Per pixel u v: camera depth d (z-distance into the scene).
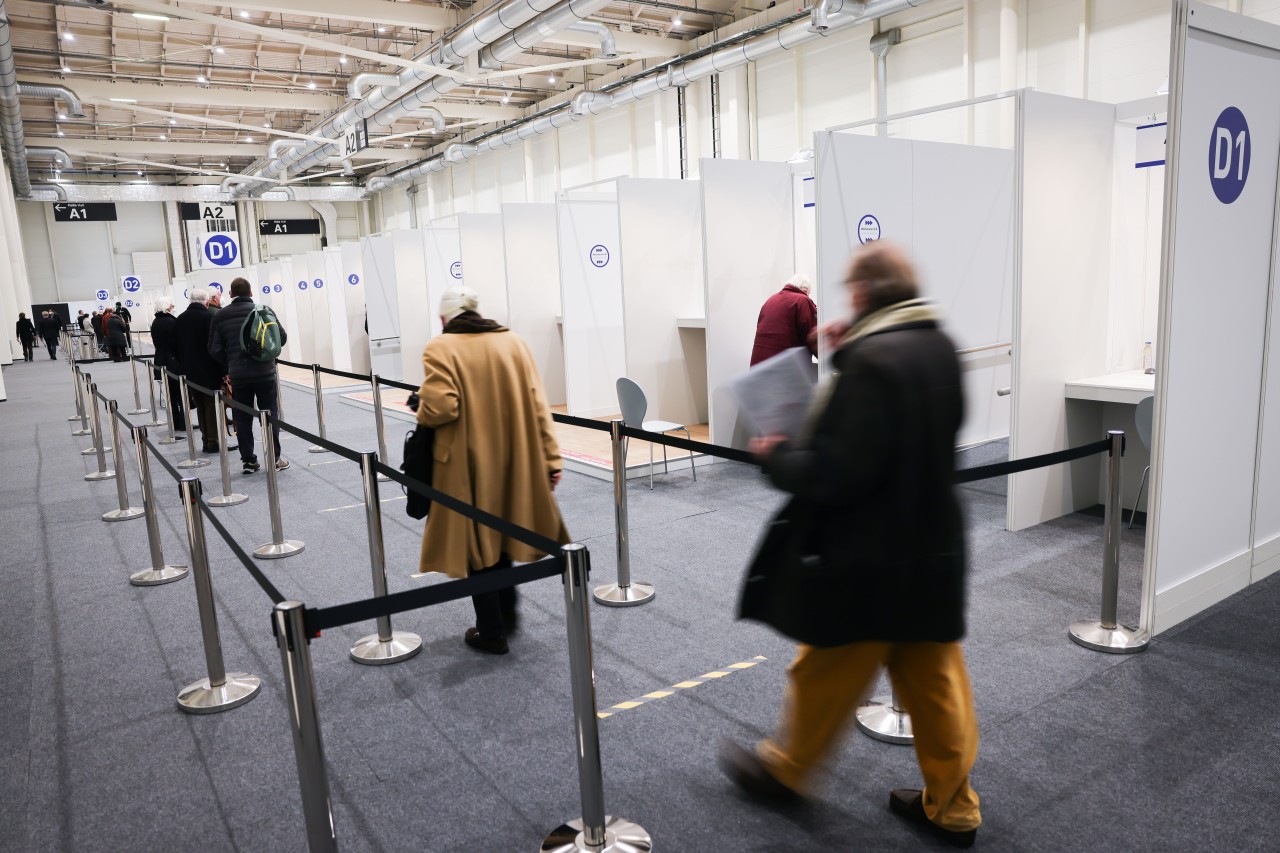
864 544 1.63
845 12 8.79
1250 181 2.96
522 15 8.88
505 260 8.18
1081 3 7.84
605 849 1.95
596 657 2.99
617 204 6.81
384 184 21.59
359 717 2.65
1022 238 3.96
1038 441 4.24
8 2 10.55
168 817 2.20
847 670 1.74
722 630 3.18
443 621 3.38
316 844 1.78
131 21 11.63
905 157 5.05
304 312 13.48
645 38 11.48
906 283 1.71
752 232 6.00
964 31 8.86
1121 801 2.07
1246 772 2.17
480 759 2.39
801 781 1.84
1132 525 4.30
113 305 24.53
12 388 13.43
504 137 15.82
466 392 2.82
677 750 2.38
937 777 1.87
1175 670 2.71
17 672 3.06
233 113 17.16
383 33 12.63
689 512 4.79
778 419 1.76
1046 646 2.93
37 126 17.36
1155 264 4.61
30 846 2.09
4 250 18.39
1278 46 2.97
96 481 6.24
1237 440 3.12
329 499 5.48
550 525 3.00
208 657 2.80
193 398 6.98
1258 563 3.35
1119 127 4.38
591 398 7.55
